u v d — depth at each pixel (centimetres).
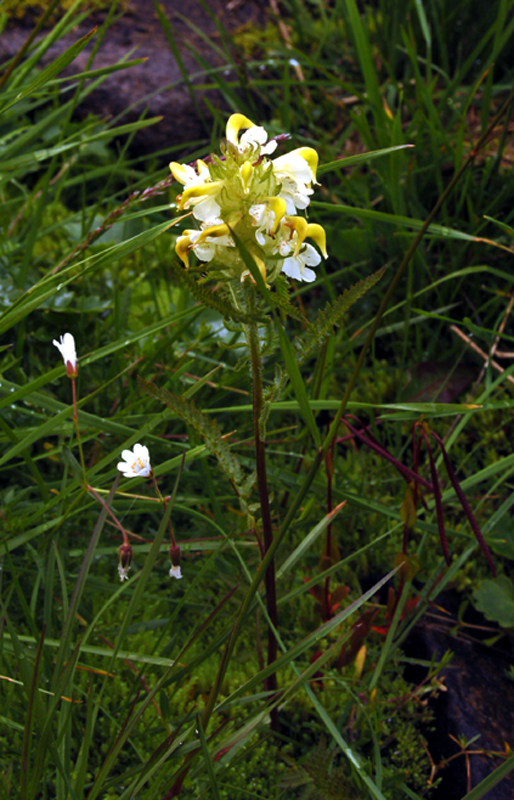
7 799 46
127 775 47
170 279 77
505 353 65
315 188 77
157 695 53
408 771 52
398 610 53
